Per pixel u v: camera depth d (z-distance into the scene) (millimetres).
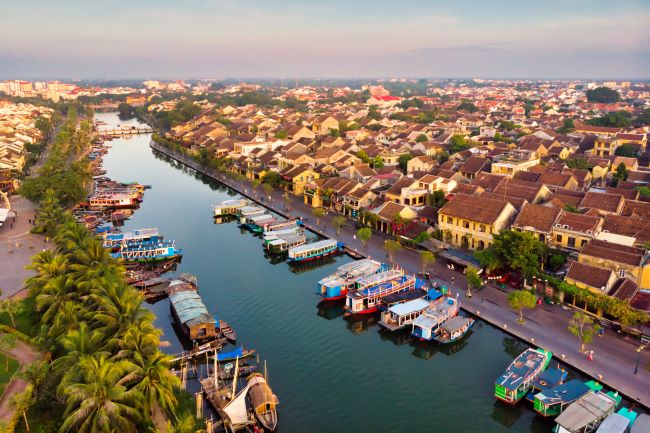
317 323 83938
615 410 58250
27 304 81188
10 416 54125
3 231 123062
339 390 65812
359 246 113875
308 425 59125
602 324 76375
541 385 61719
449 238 111688
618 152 189875
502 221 104875
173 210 153750
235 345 76375
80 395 47312
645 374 64000
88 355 54469
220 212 145875
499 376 68125
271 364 71500
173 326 83125
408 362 72562
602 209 109938
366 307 86375
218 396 61781
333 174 170750
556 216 101250
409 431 58250
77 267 75875
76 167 171125
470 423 59688
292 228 124500
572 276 83438
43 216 117375
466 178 148625
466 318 78312
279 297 93250
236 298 92438
